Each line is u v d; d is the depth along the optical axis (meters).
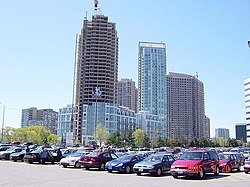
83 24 172.50
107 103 165.00
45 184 15.80
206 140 156.25
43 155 34.09
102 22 172.12
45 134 132.00
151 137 185.88
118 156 28.69
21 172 22.42
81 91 165.75
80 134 160.38
